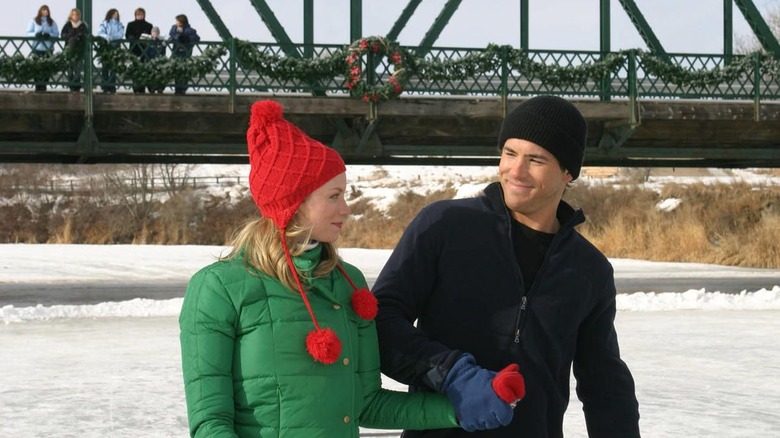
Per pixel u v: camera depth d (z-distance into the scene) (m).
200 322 2.48
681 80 16.83
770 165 21.42
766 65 17.19
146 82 14.98
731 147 18.50
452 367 2.61
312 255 2.60
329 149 2.62
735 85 18.17
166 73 14.89
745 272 25.61
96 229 52.06
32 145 15.02
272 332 2.50
